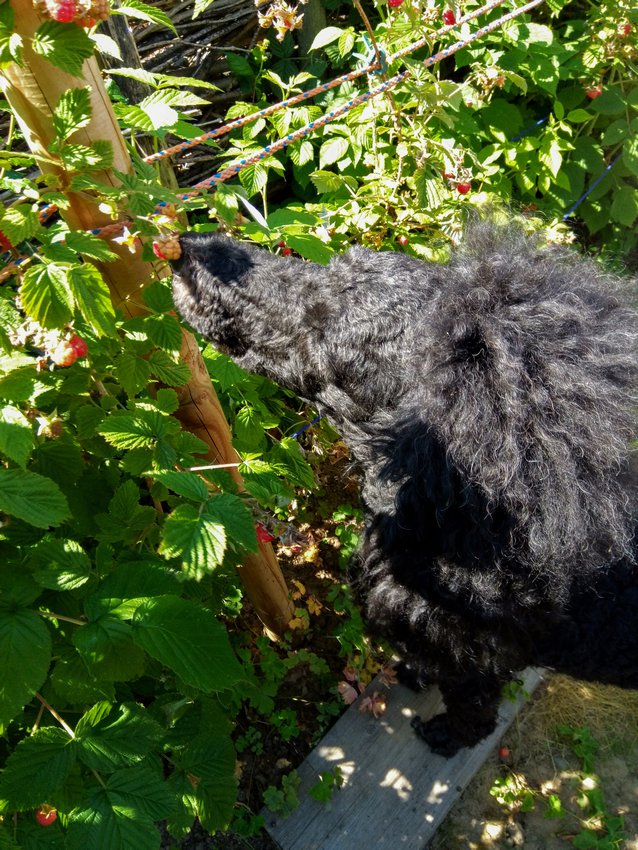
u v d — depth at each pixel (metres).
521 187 1.31
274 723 0.91
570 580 0.60
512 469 0.55
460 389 0.56
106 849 0.44
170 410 0.62
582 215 1.45
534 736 0.94
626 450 0.56
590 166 1.36
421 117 0.93
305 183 1.25
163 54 1.22
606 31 1.29
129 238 0.55
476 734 0.87
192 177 1.28
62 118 0.49
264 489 0.58
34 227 0.48
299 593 1.00
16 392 0.49
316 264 0.70
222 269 0.67
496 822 0.88
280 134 0.98
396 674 0.95
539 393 0.55
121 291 0.63
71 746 0.47
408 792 0.87
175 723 0.61
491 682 0.79
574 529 0.54
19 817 0.50
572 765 0.92
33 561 0.50
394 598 0.72
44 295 0.46
